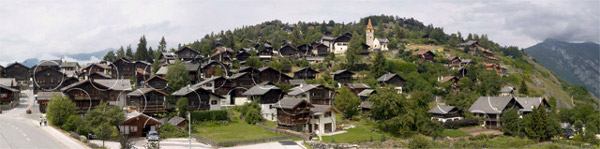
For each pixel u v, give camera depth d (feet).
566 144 200.75
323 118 197.26
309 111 199.62
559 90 421.59
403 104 208.74
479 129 228.63
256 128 200.75
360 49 419.13
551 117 228.84
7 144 138.31
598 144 203.41
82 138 149.48
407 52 426.10
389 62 352.69
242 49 406.41
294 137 182.09
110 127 160.15
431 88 309.83
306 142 172.04
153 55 440.86
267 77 278.87
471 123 233.55
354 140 182.60
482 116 242.37
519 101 263.08
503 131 223.71
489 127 233.76
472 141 195.31
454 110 242.17
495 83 335.67
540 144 196.03
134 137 171.63
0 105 224.74
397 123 198.49
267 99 227.20
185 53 385.91
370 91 264.72
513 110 224.12
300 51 421.18
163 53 387.75
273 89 228.84
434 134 199.21
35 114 209.15
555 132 205.16
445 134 208.64
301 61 370.73
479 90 322.14
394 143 181.78
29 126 175.22
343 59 394.11
